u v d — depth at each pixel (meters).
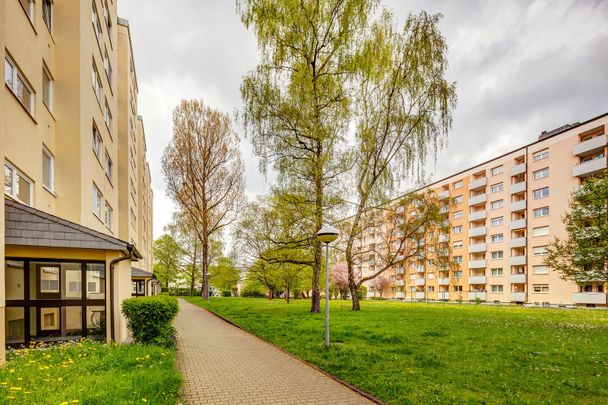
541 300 42.84
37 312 8.92
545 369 7.57
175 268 60.12
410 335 11.95
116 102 20.42
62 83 11.99
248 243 22.31
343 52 18.47
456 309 27.44
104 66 17.08
